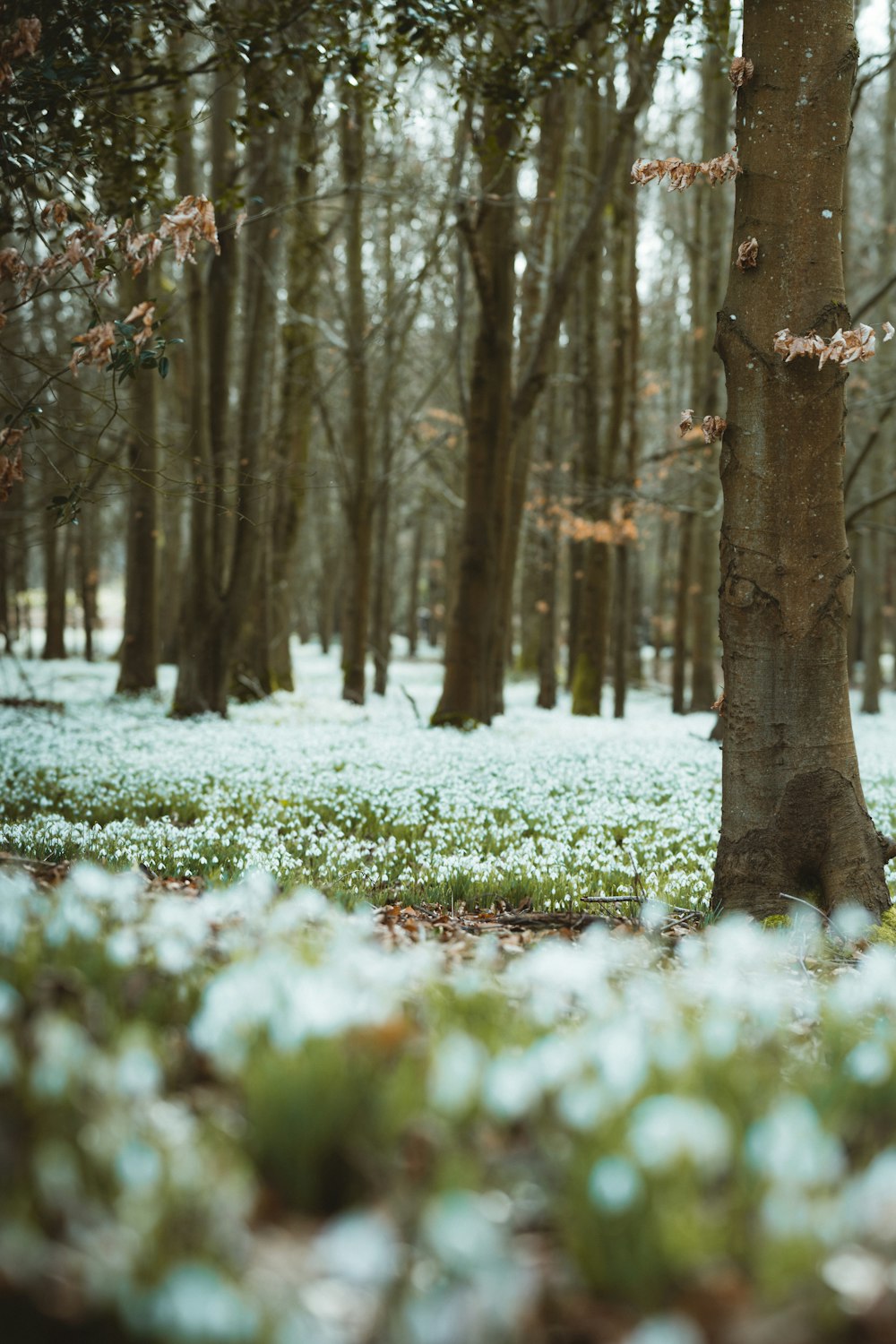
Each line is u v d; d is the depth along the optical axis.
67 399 15.86
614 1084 2.42
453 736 17.25
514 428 18.75
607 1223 2.02
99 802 10.11
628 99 17.72
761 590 6.51
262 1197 2.22
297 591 56.84
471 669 18.72
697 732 20.56
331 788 11.52
